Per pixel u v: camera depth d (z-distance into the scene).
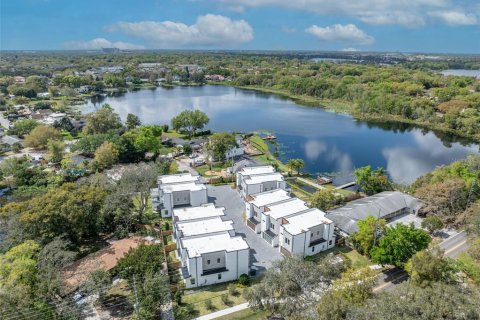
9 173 100.56
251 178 90.50
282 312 42.44
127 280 53.16
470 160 95.06
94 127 155.25
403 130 180.62
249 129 177.50
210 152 123.50
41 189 92.94
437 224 69.44
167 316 49.94
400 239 57.00
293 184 103.81
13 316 41.66
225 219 73.69
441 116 189.88
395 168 123.69
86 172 107.44
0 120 185.00
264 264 63.62
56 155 119.62
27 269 46.84
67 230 63.78
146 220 77.69
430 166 126.31
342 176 114.00
